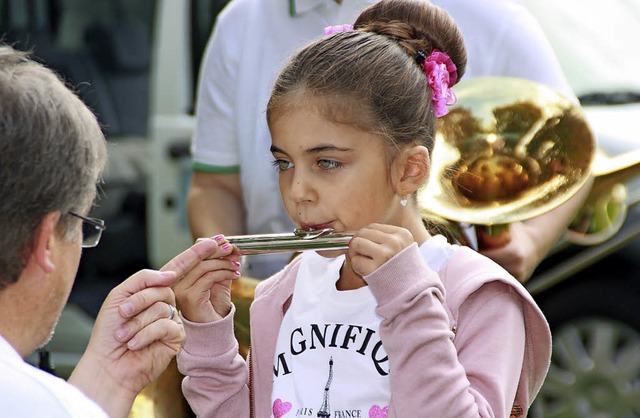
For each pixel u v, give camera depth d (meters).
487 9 5.91
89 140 3.34
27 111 3.17
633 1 9.37
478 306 3.97
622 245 8.27
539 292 8.95
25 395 3.02
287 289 4.30
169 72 10.19
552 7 9.22
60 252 3.34
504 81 5.25
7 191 3.15
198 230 6.44
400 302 3.70
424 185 4.25
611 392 8.93
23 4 13.34
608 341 8.88
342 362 3.98
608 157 7.03
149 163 12.63
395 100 4.00
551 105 5.18
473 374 3.85
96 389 3.71
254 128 6.22
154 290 3.79
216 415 4.19
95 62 13.48
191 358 4.16
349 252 3.85
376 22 4.35
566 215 5.59
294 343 4.12
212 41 6.40
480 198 5.05
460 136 5.14
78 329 10.78
